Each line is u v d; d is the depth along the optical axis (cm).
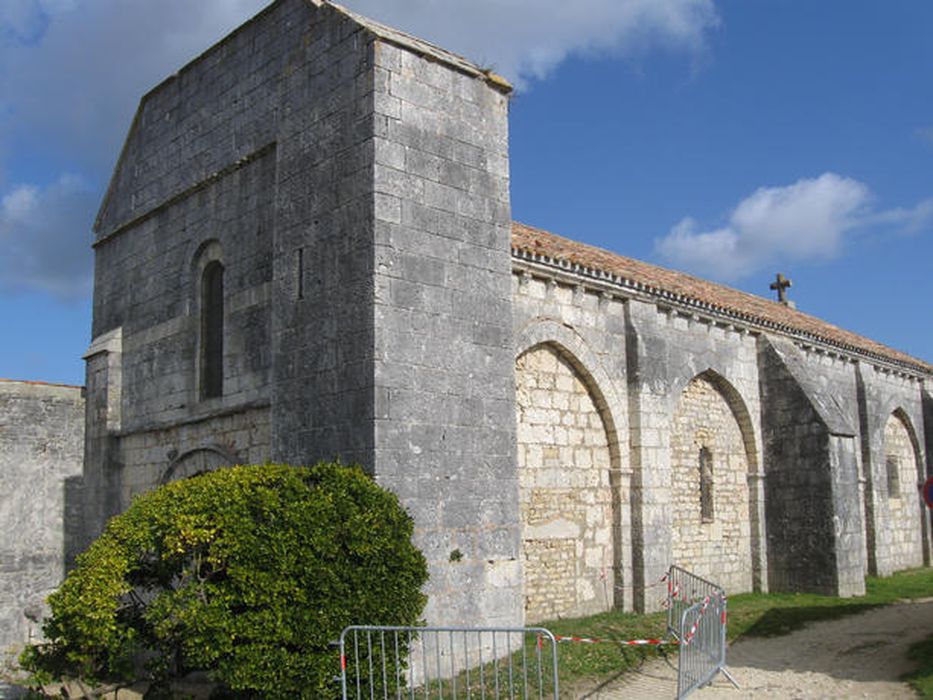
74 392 2064
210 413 1472
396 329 1188
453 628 912
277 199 1365
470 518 1226
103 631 984
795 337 2230
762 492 2061
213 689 1133
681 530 1852
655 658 1276
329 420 1208
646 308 1770
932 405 2858
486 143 1352
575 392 1634
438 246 1258
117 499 1730
